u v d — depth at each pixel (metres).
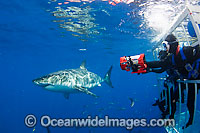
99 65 47.97
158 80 5.74
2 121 44.22
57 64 47.53
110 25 12.54
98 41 18.75
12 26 13.80
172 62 3.09
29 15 11.28
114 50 24.58
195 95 3.26
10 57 33.53
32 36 17.28
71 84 8.60
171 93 4.23
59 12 10.59
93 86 10.06
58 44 21.27
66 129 21.84
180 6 8.41
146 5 8.61
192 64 3.05
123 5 8.84
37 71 72.44
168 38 3.13
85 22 12.21
